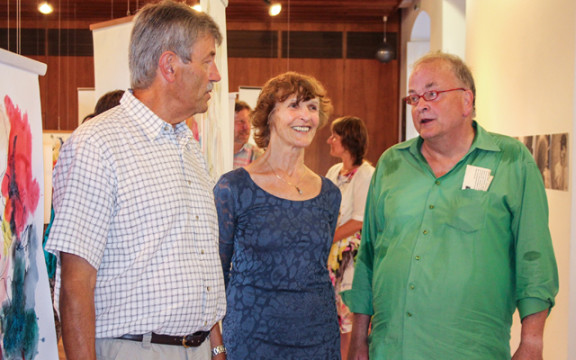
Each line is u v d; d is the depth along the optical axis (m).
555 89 3.80
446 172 2.19
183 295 1.62
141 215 1.57
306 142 2.28
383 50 11.30
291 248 2.19
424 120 2.15
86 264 1.47
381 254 2.29
